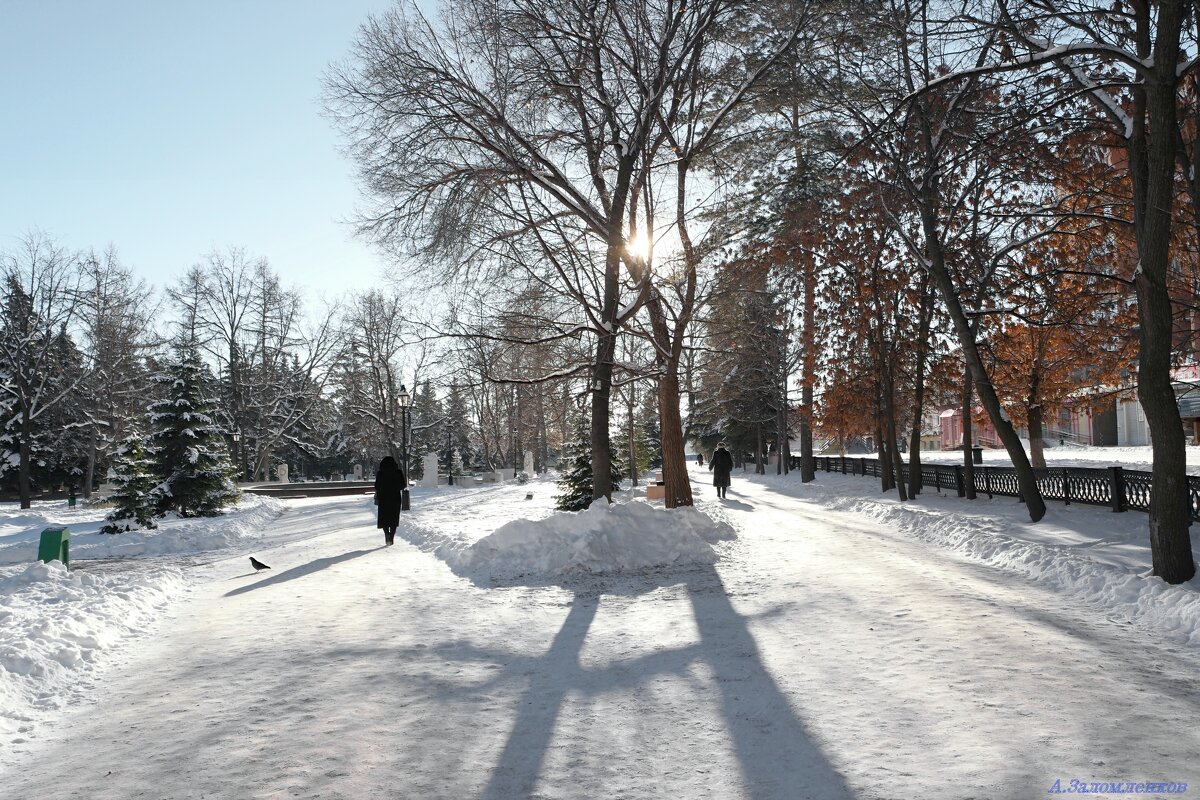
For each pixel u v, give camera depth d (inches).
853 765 183.9
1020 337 964.6
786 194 790.5
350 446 2797.7
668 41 698.8
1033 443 1032.2
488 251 712.4
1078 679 241.0
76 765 200.2
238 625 369.7
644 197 746.8
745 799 169.9
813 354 1070.4
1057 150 665.0
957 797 163.9
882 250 914.7
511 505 1119.6
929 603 356.8
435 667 283.9
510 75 733.3
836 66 710.5
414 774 187.9
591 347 802.2
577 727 219.0
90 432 2010.3
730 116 792.3
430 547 653.3
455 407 2691.9
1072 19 475.8
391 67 724.0
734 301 812.6
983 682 239.5
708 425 2583.7
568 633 337.1
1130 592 351.3
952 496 927.7
